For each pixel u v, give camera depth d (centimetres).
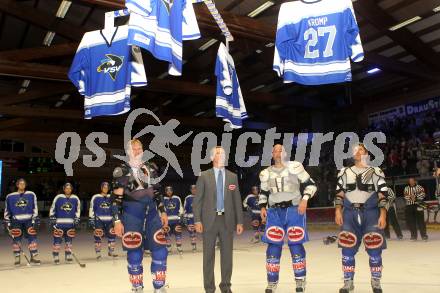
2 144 3391
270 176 476
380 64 1925
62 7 1619
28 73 1702
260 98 2450
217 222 469
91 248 1376
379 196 457
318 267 735
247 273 681
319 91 2638
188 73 2333
